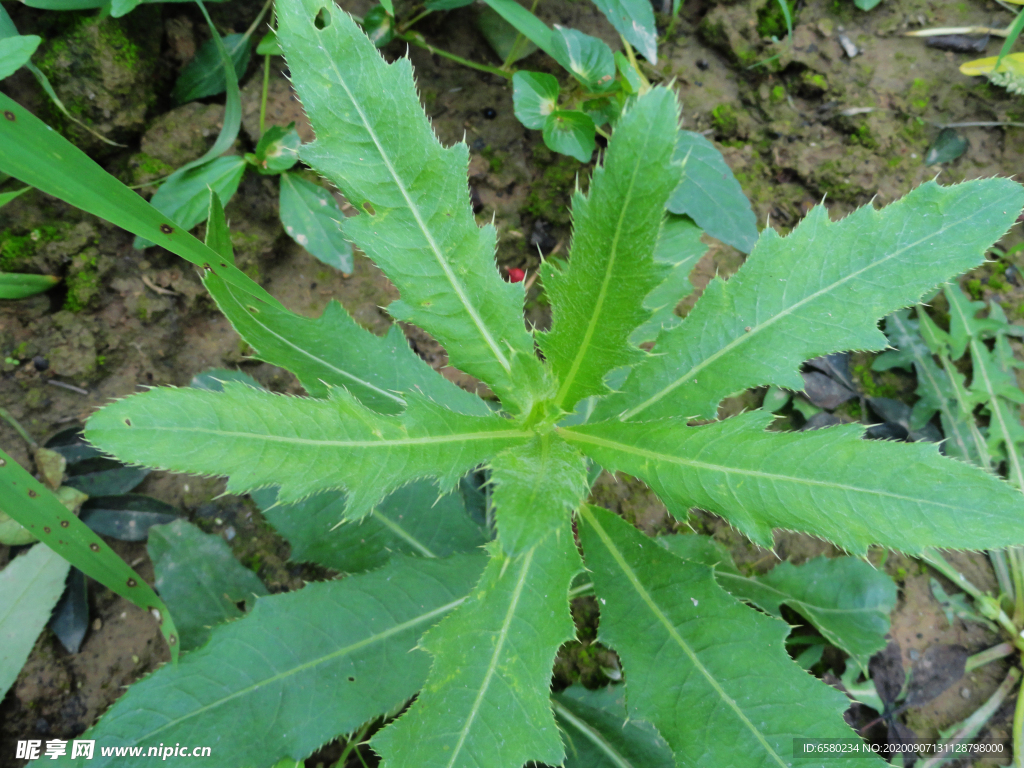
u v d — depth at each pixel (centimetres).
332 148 20
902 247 21
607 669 29
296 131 31
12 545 27
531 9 35
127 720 22
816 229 22
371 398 24
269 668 23
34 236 28
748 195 35
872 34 36
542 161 34
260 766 22
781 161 36
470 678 20
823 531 19
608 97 32
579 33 30
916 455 19
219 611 27
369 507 19
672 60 36
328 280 33
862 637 28
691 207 30
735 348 23
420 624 24
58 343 29
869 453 19
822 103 36
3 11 26
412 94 20
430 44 34
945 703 30
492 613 21
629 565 23
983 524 18
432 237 21
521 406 22
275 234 32
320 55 20
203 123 31
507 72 34
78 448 29
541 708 20
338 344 25
